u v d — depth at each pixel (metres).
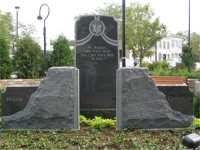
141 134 7.02
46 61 17.36
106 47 9.17
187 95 7.63
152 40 30.03
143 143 6.23
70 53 17.62
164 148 5.91
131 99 7.53
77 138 6.63
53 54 17.31
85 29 9.19
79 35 9.20
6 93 7.75
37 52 16.80
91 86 9.09
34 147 6.05
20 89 7.74
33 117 7.63
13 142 6.39
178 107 7.64
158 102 7.55
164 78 13.71
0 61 16.23
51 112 7.57
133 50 31.38
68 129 7.54
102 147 6.05
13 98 7.73
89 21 9.19
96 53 9.17
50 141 6.48
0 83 15.01
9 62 16.53
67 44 17.61
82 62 9.18
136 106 7.53
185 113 7.64
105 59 9.16
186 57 26.38
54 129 7.57
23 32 38.50
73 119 7.64
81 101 9.05
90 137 6.80
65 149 5.89
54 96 7.58
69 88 7.59
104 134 7.10
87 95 9.06
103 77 9.12
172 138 6.68
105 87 9.09
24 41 16.73
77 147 6.04
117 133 7.14
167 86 7.65
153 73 19.97
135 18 30.06
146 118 7.51
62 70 7.62
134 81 7.53
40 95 7.59
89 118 8.68
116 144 6.20
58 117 7.60
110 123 7.79
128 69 7.57
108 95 9.06
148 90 7.55
